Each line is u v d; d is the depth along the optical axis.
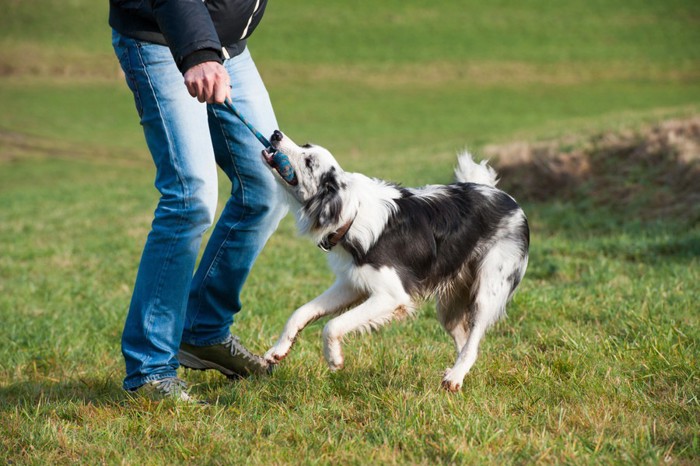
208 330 6.23
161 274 5.61
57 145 42.06
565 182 16.25
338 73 65.25
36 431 5.16
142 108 5.53
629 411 5.26
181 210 5.50
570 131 21.27
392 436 4.82
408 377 6.15
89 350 7.83
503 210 6.60
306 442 4.84
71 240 16.92
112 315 9.35
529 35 74.00
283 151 5.79
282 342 5.93
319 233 5.89
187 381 6.56
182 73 5.10
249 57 6.03
